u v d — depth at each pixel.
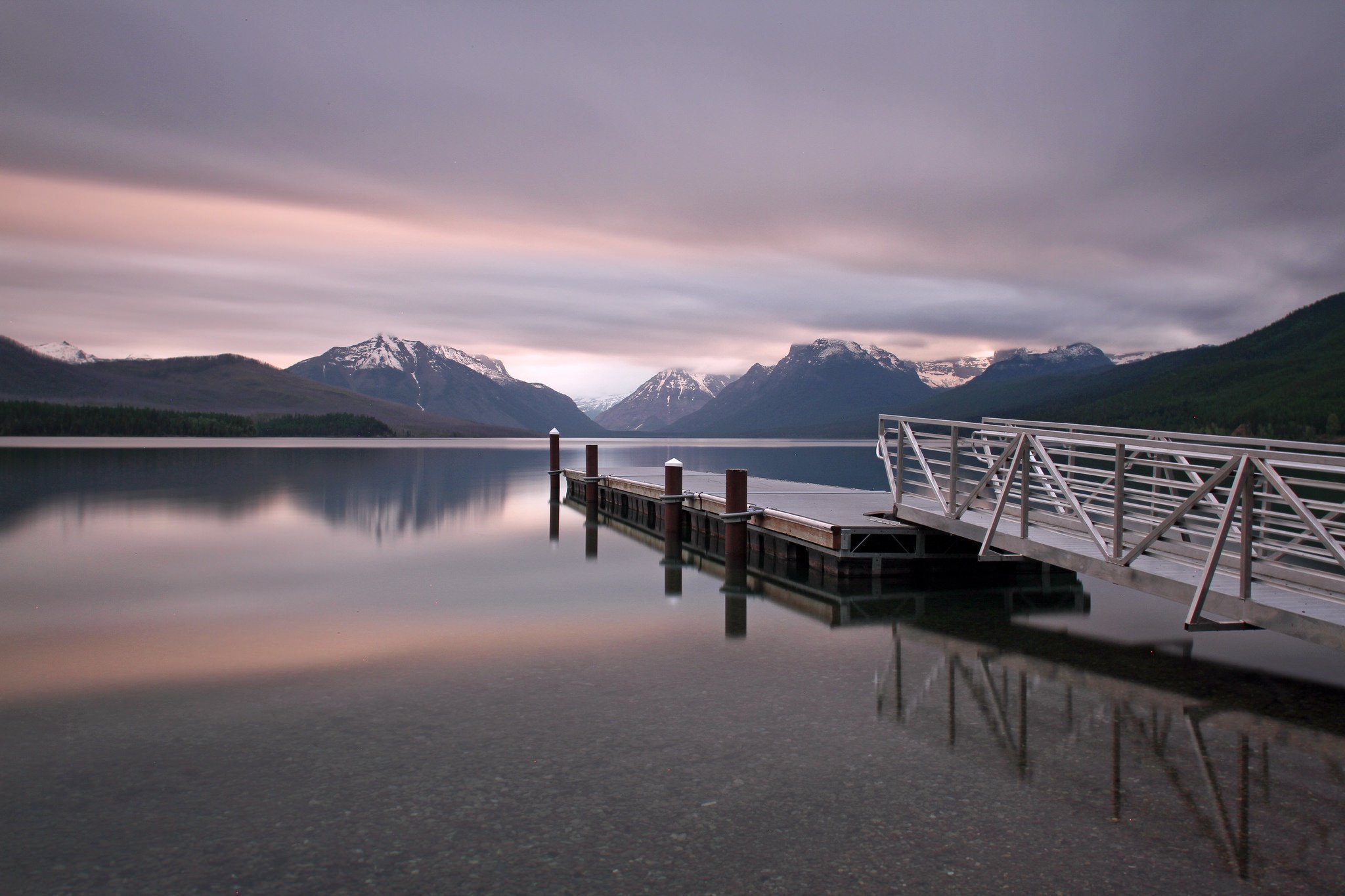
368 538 20.80
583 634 10.93
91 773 6.46
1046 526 11.80
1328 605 7.66
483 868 5.09
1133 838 5.43
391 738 7.16
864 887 4.87
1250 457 7.69
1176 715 7.75
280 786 6.21
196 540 20.30
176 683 8.77
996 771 6.49
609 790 6.15
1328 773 6.46
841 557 14.24
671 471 19.23
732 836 5.47
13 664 9.48
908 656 9.80
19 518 24.33
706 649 10.17
